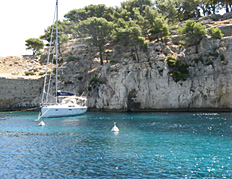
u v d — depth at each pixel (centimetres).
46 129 4341
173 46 8438
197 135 3697
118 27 9138
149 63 7650
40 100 8781
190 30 7975
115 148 2988
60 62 10181
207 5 11144
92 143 3247
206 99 7338
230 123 4766
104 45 10481
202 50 7744
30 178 2077
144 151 2845
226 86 7181
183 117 5831
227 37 7831
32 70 10462
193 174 2136
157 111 7488
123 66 7806
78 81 8688
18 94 8912
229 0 10181
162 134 3806
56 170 2255
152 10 9481
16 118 6047
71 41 11212
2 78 8744
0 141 3369
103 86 7850
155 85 7481
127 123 4988
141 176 2098
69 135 3781
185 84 7319
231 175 2106
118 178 2062
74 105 6644
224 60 7294
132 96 7769
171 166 2336
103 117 6122
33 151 2869
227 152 2775
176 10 10762
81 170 2250
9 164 2414
